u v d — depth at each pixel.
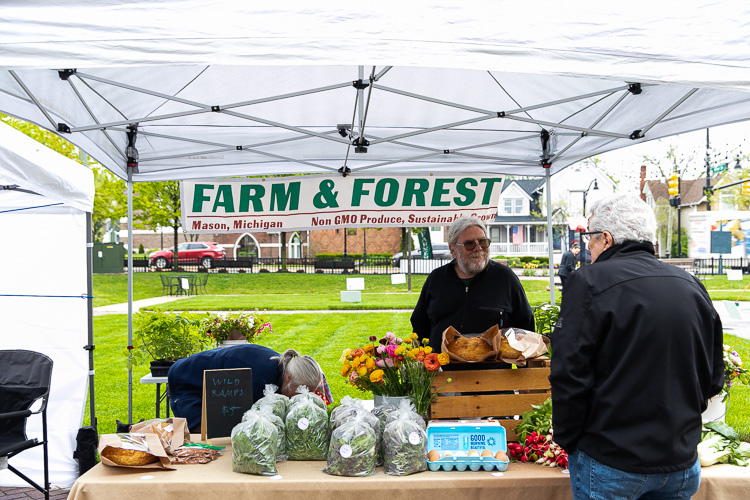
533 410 2.79
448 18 2.17
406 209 5.73
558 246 42.41
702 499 2.44
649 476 1.93
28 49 2.06
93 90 4.03
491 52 2.18
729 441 2.68
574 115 4.89
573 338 2.02
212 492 2.40
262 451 2.50
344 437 2.50
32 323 4.58
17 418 3.91
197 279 25.88
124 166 5.23
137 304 18.97
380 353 2.94
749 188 23.52
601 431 1.98
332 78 4.35
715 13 2.26
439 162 5.70
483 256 3.49
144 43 2.10
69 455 4.54
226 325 4.91
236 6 2.14
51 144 16.33
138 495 2.40
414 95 4.00
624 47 2.23
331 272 29.52
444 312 3.60
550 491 2.45
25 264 4.62
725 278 24.61
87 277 4.52
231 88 4.39
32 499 4.20
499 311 3.54
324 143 5.31
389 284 25.12
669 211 39.06
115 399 7.39
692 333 1.96
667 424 1.92
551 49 2.20
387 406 2.86
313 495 2.41
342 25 2.14
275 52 2.13
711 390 2.11
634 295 1.97
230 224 5.63
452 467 2.54
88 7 2.09
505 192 43.12
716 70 2.26
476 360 2.81
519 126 5.24
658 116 4.32
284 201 5.66
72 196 4.04
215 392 2.95
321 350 10.35
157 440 2.68
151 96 4.38
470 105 4.79
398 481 2.42
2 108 3.66
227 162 5.50
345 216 5.69
